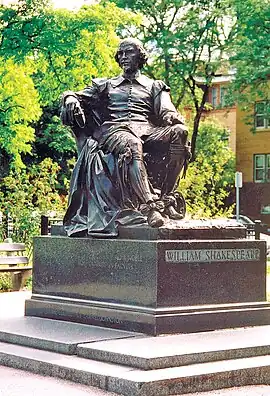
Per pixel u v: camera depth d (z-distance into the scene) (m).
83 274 10.60
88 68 29.12
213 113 55.47
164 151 10.79
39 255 11.28
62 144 44.53
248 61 39.91
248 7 38.91
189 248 9.88
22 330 9.95
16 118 31.33
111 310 10.05
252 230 25.34
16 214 23.98
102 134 11.07
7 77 30.16
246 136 53.66
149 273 9.70
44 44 28.08
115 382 8.01
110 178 10.64
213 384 8.23
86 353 8.89
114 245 10.19
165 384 7.92
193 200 28.75
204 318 9.84
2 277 18.53
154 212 9.98
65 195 39.53
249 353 8.95
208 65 43.91
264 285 10.52
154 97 11.20
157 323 9.51
